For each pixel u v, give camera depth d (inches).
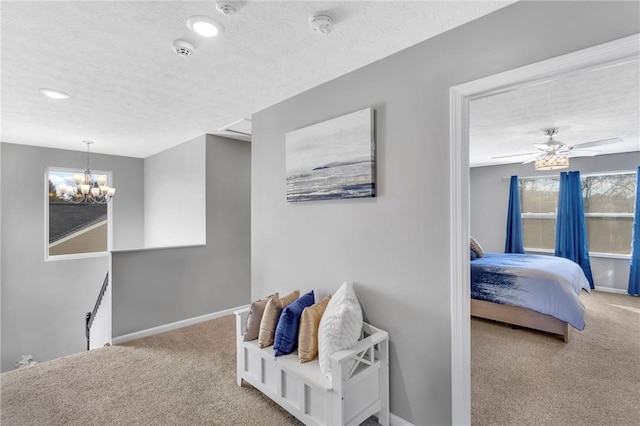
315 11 60.9
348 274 87.6
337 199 89.8
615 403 82.8
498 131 144.6
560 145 144.4
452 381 66.4
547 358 108.8
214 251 161.0
